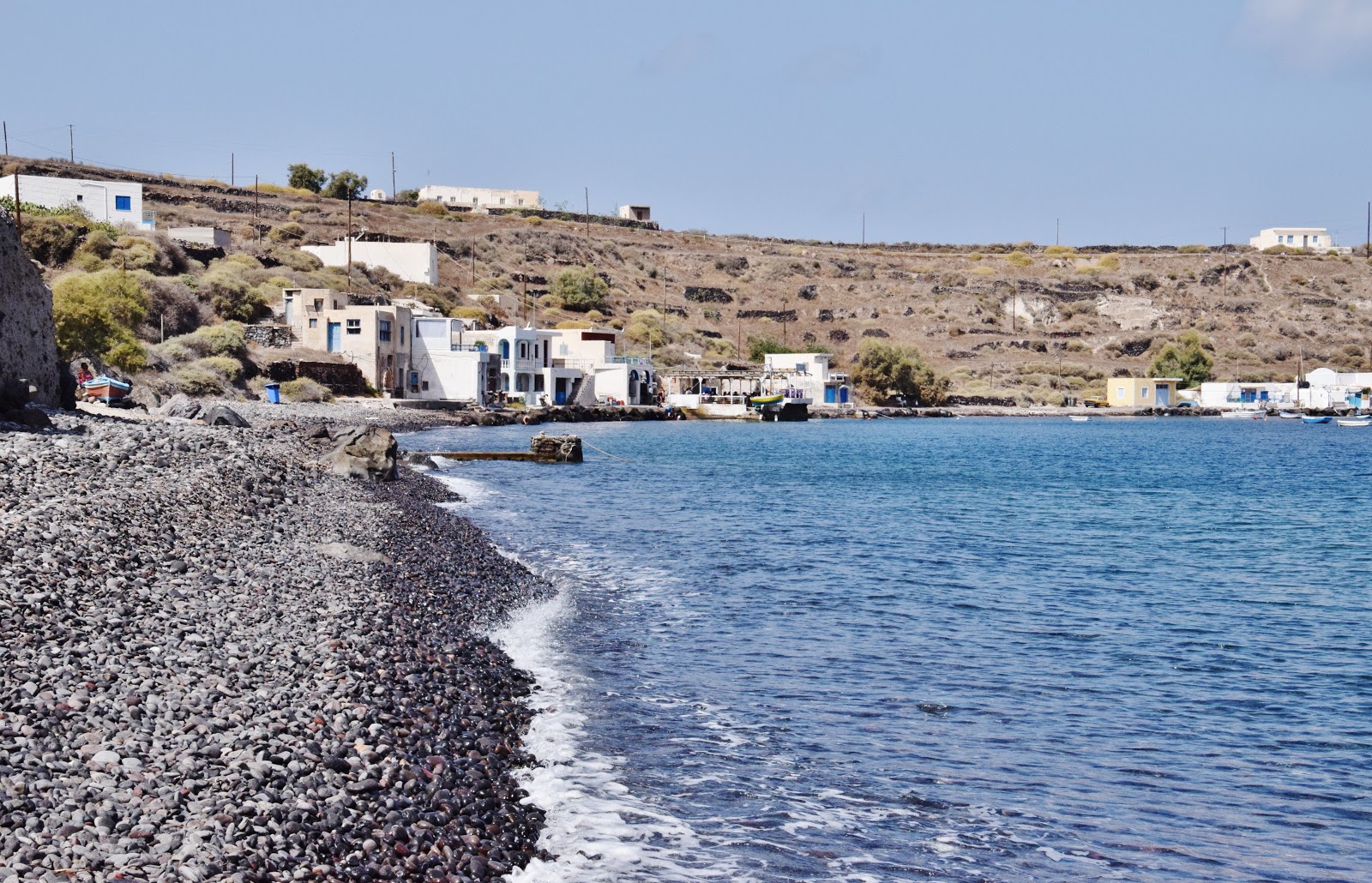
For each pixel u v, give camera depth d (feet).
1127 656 74.90
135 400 209.15
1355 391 587.68
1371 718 61.52
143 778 35.09
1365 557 124.06
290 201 602.44
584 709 56.44
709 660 68.85
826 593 93.25
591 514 140.77
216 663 48.55
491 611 76.02
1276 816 47.37
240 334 327.06
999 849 43.06
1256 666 72.90
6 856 29.09
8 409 127.85
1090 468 254.88
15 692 39.81
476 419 339.36
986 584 101.19
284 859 32.24
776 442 328.70
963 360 638.94
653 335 556.10
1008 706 62.03
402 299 438.40
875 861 41.37
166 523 79.00
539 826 41.78
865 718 58.65
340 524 97.86
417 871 34.50
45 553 60.70
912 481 211.82
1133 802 48.42
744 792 46.98
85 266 345.51
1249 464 275.80
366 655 55.06
